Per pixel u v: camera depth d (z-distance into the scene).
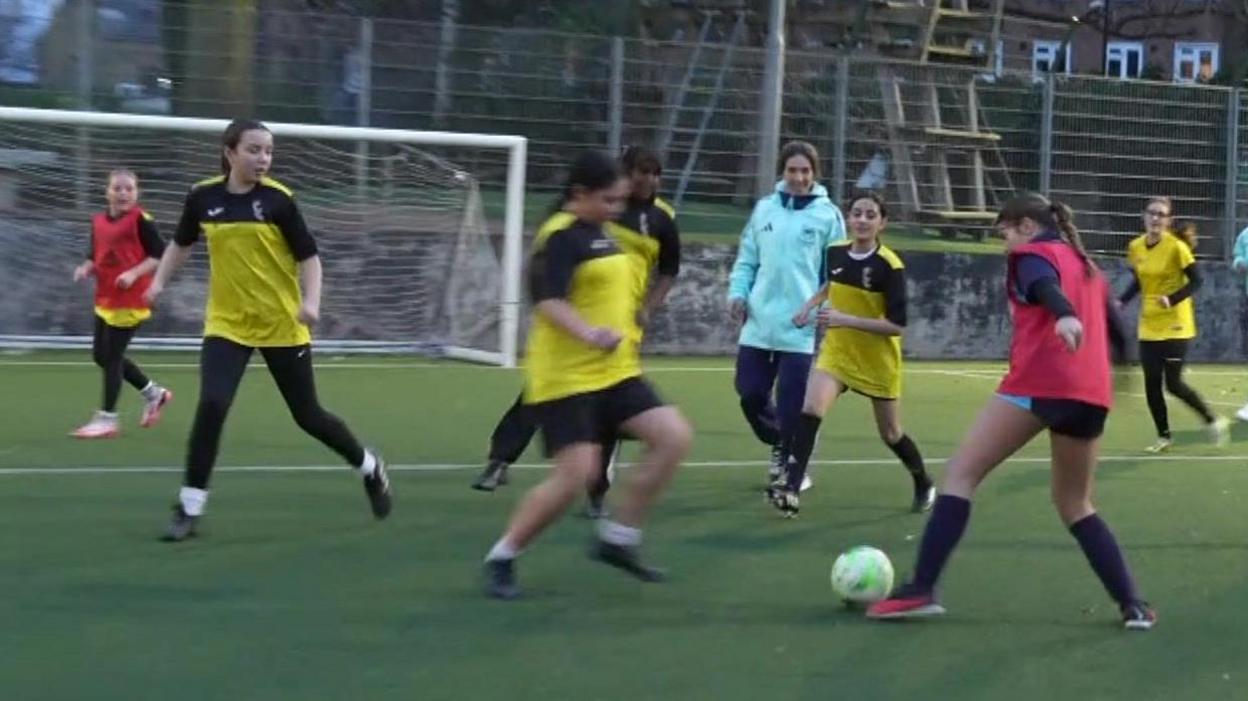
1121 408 16.55
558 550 8.95
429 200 19.66
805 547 9.31
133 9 19.97
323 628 7.26
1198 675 6.85
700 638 7.25
